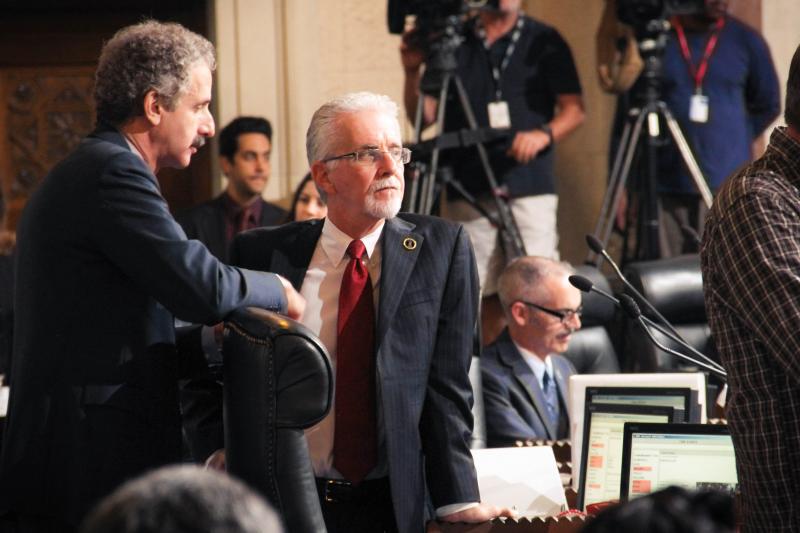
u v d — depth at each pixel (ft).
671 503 9.16
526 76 44.75
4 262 35.81
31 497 18.19
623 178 42.57
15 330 18.89
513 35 44.93
